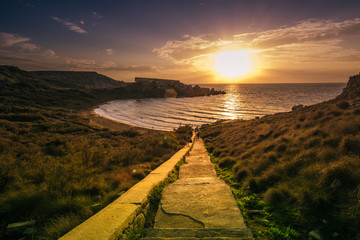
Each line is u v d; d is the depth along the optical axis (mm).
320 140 6945
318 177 4363
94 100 170500
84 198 4312
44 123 49281
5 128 31312
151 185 4855
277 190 4410
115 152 12141
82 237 2395
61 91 169500
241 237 2537
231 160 9359
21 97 120625
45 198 4008
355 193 3420
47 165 6238
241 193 5152
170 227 2996
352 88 24062
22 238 2836
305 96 173125
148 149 13422
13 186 4594
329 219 3223
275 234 3062
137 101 194750
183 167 8250
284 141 8867
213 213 3367
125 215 3033
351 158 4531
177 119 86812
